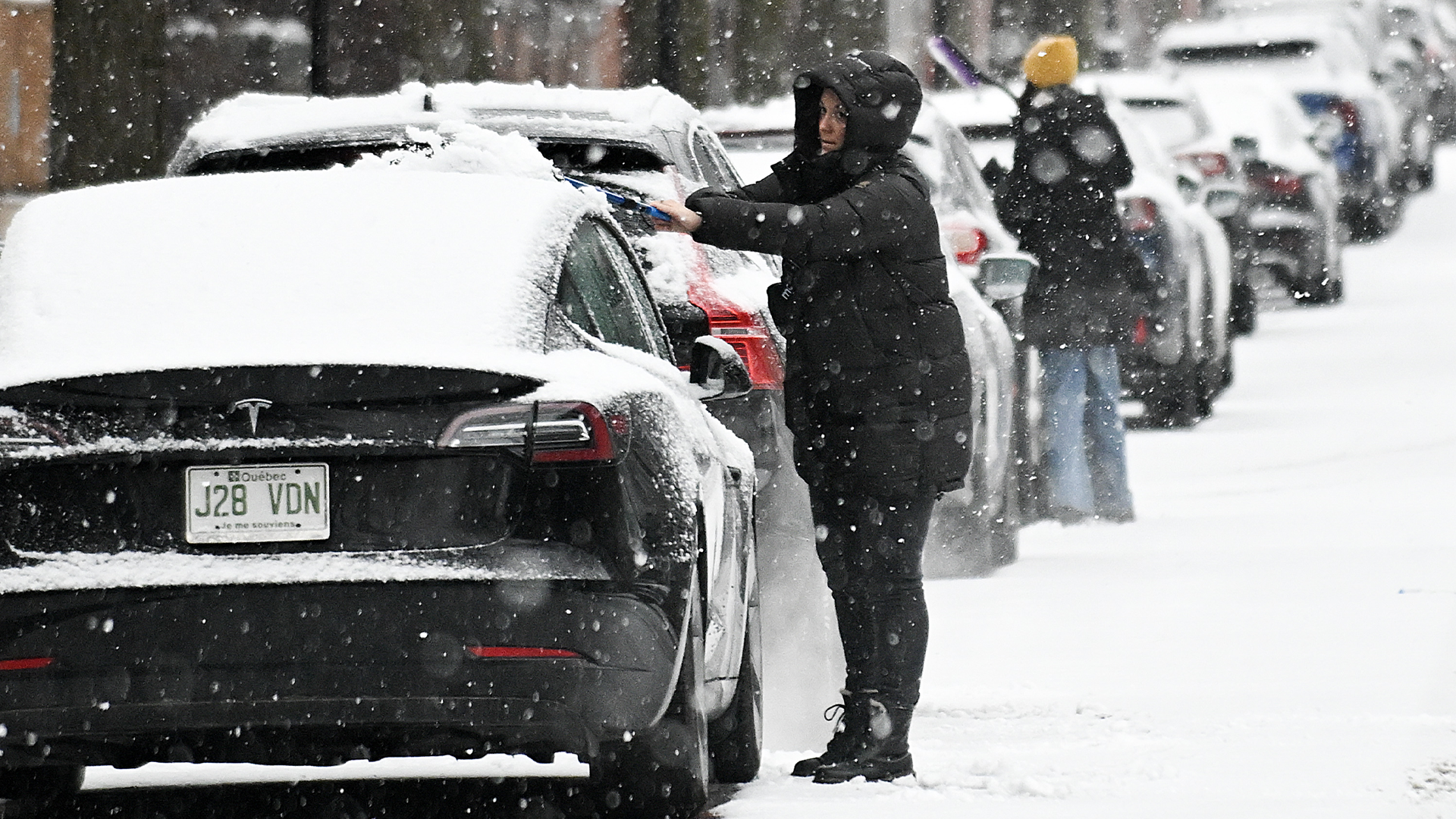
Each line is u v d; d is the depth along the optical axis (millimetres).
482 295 18031
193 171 27797
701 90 68312
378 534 17062
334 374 17062
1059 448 44281
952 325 21797
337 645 16844
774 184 22766
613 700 17312
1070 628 32188
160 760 17766
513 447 17188
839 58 21938
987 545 37969
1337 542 40719
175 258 18359
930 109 43344
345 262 18250
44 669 16953
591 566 17281
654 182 26984
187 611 16891
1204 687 27172
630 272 21469
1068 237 44031
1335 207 88125
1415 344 75750
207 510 17078
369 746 17578
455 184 19359
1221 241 62750
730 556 20609
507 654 16984
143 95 45906
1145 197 55969
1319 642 30406
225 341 17484
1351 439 55688
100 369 17172
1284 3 121312
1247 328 76812
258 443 16984
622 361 18844
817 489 22016
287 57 70375
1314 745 23000
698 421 20234
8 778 20047
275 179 19391
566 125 27219
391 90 65125
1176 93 71125
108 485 17172
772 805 20281
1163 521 44406
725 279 26500
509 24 85438
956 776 21484
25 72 57094
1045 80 44125
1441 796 20109
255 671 16844
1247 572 37500
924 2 113250
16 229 19094
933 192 41250
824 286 21578
